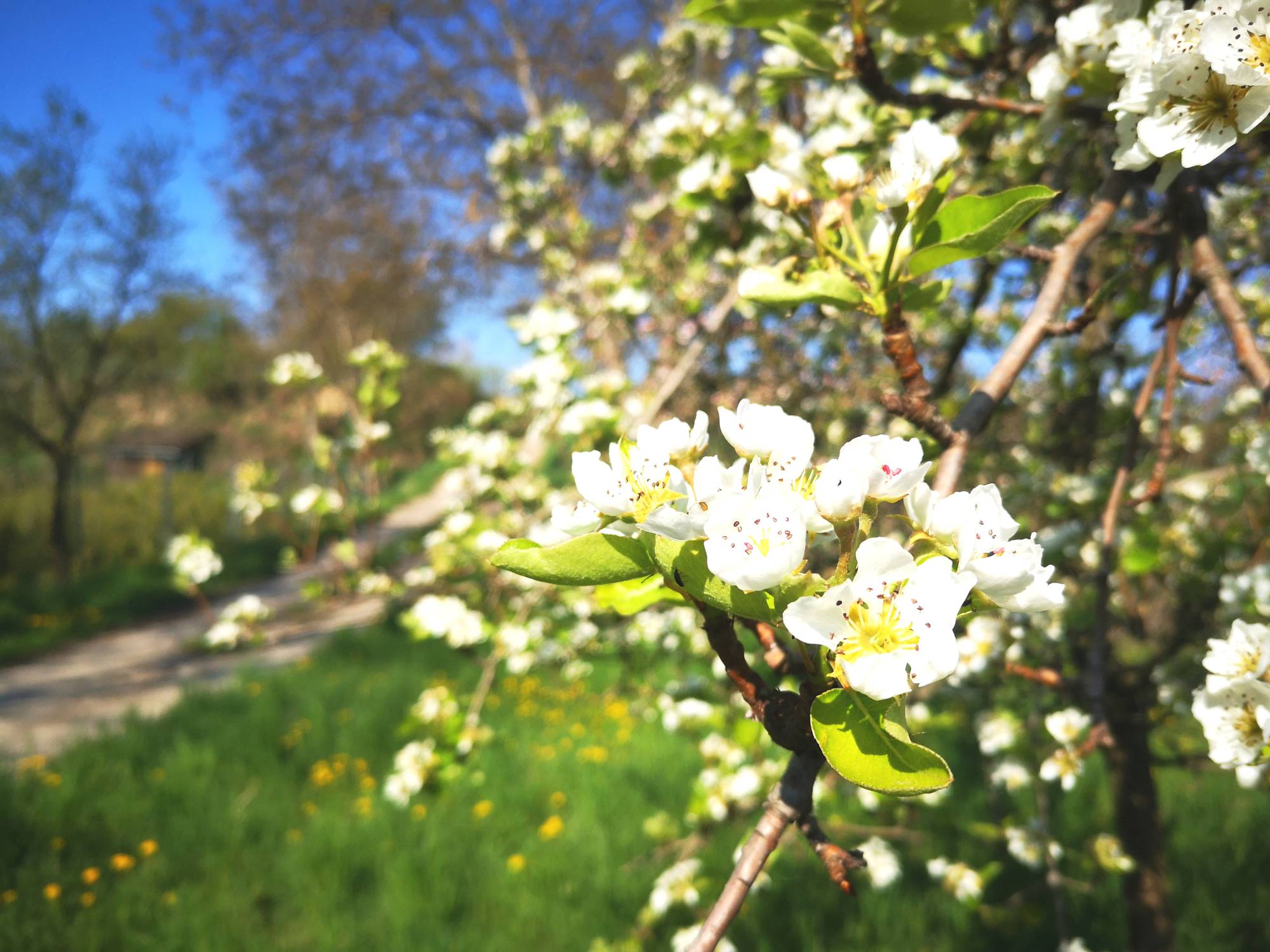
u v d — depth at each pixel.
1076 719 2.76
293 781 6.39
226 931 4.33
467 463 4.66
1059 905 3.06
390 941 4.27
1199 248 1.53
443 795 3.16
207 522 19.95
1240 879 4.40
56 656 11.20
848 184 1.31
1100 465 3.69
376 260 15.93
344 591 5.52
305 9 13.05
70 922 4.40
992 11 2.32
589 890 4.60
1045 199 1.13
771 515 0.81
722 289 3.82
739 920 4.09
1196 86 1.10
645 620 4.30
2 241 14.63
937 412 1.23
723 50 4.41
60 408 16.12
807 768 0.95
